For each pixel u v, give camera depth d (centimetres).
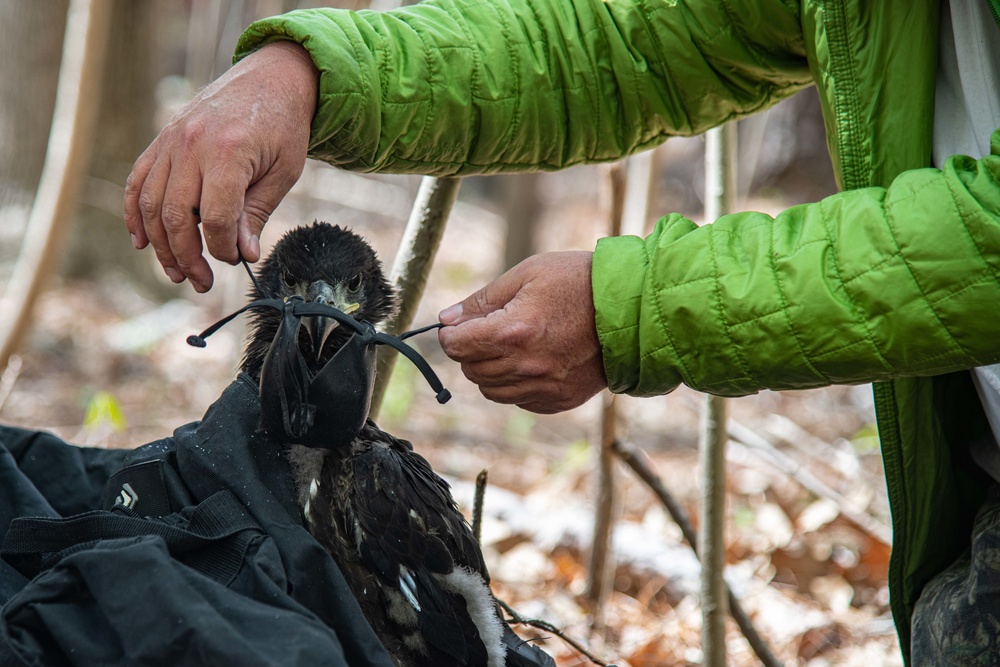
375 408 381
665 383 272
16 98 1249
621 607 558
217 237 254
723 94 337
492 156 324
